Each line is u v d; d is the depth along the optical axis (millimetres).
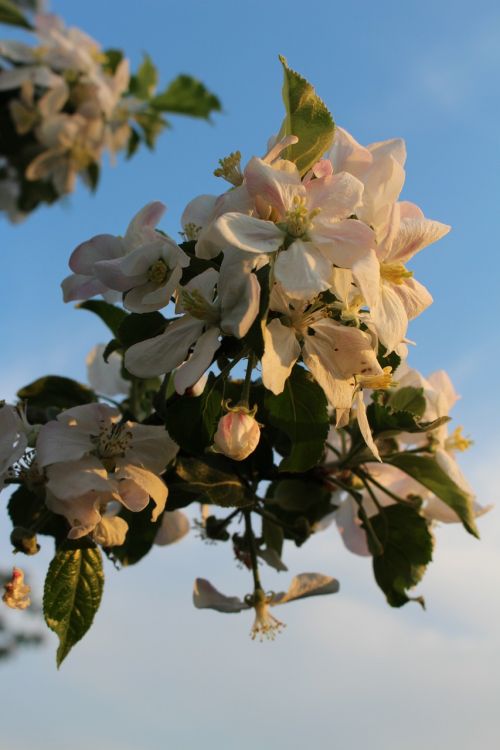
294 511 472
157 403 413
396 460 460
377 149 403
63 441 403
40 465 396
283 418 395
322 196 381
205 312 383
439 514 484
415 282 407
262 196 380
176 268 386
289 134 398
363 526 466
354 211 381
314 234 374
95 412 412
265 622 461
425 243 404
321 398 395
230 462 433
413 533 465
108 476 407
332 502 507
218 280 375
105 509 411
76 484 396
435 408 473
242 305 365
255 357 387
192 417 401
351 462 464
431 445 471
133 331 415
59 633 409
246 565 481
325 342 382
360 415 393
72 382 487
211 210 417
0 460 401
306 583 473
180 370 378
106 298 443
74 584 414
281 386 368
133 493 405
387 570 466
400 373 482
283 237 372
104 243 426
